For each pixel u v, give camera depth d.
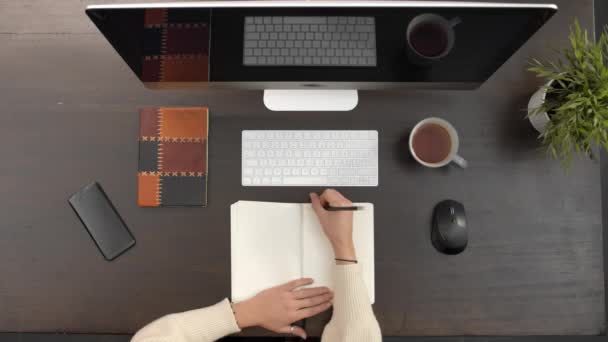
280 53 0.77
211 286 0.94
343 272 0.82
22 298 0.93
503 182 0.97
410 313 0.94
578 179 0.97
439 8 0.65
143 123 0.96
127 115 0.97
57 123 0.97
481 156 0.97
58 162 0.96
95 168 0.97
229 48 0.77
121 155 0.97
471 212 0.96
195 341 0.82
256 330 0.92
